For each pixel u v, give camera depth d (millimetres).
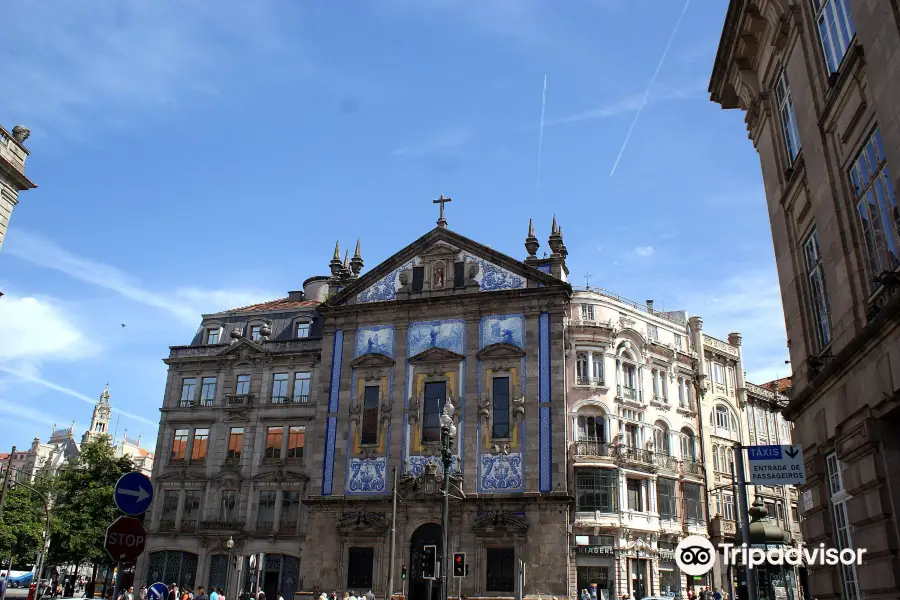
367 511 46531
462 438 46656
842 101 16406
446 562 28516
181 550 52906
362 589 45406
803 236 20141
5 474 54719
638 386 55344
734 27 22656
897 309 13195
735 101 24781
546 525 43312
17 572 69562
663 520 53188
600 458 49656
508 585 43000
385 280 52500
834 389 17125
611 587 47719
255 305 64562
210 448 55281
